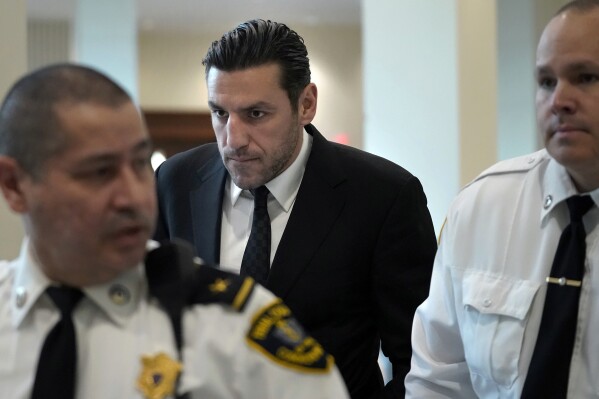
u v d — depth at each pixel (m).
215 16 7.31
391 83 3.81
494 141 3.49
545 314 1.43
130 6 5.08
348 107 8.00
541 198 1.52
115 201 0.96
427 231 1.86
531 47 5.57
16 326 1.02
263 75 1.65
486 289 1.52
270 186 1.80
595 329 1.38
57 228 0.97
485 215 1.57
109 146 0.95
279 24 1.71
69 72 0.97
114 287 1.03
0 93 2.39
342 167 1.85
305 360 1.02
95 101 0.95
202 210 1.89
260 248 1.79
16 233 2.38
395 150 3.78
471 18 3.46
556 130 1.34
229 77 1.66
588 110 1.30
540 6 5.57
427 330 1.66
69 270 1.00
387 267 1.79
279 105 1.67
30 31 7.07
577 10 1.32
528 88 5.59
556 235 1.48
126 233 0.97
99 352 1.01
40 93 0.96
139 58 7.74
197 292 1.05
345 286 1.78
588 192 1.42
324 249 1.78
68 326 0.99
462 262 1.59
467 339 1.55
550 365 1.39
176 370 0.98
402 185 1.84
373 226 1.80
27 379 1.00
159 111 7.78
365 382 1.85
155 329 1.02
